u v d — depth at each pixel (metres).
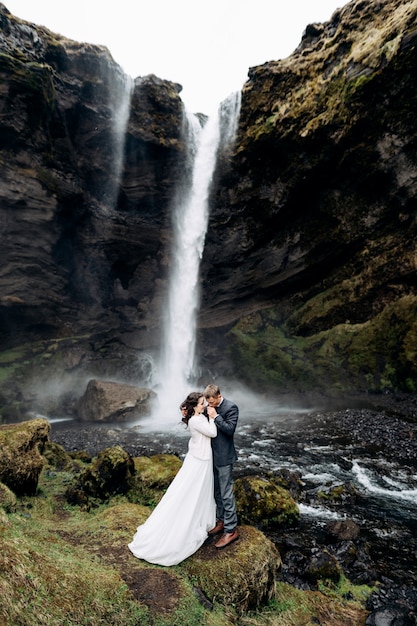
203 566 3.81
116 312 25.50
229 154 23.45
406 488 8.08
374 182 19.59
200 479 4.10
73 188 20.95
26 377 19.00
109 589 3.22
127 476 6.70
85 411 17.55
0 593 2.55
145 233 25.12
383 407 15.50
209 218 24.95
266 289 24.67
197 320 25.44
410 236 18.94
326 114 19.05
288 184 21.92
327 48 20.14
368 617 4.00
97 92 21.75
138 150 23.62
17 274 19.45
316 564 4.90
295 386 20.50
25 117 17.89
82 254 23.33
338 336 20.81
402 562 5.34
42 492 6.11
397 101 17.00
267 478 8.31
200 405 4.28
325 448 11.07
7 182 18.00
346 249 21.47
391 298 19.69
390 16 17.48
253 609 3.73
